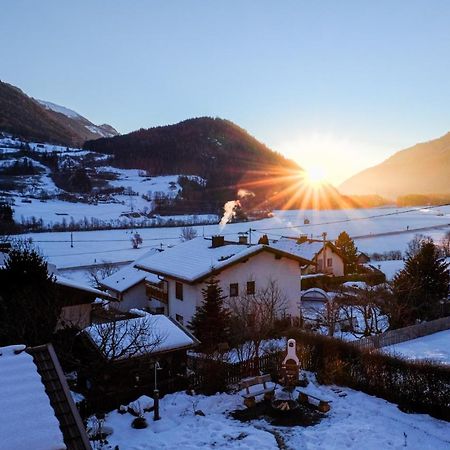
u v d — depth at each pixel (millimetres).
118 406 18203
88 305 26750
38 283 21578
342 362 20234
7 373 9055
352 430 15625
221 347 24750
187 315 31828
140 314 27766
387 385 18484
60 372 9984
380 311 34656
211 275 30047
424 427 15914
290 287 33688
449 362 22234
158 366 19406
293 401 17750
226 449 14641
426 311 32875
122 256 73312
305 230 105625
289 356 19531
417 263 34094
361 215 147750
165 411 17672
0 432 7441
